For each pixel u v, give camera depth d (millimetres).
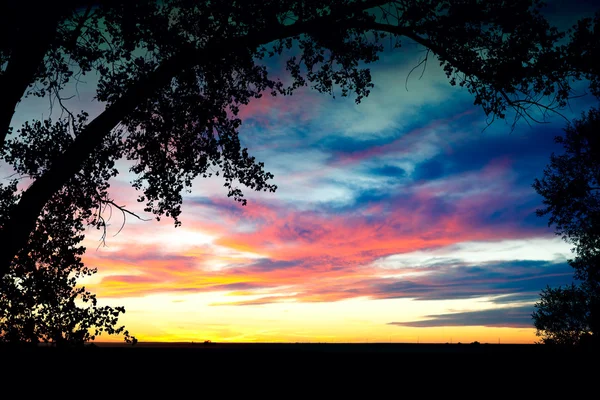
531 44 10289
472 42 10656
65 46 9461
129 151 11867
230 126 11742
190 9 10070
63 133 10633
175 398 13008
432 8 9742
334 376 16016
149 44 10133
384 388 14836
